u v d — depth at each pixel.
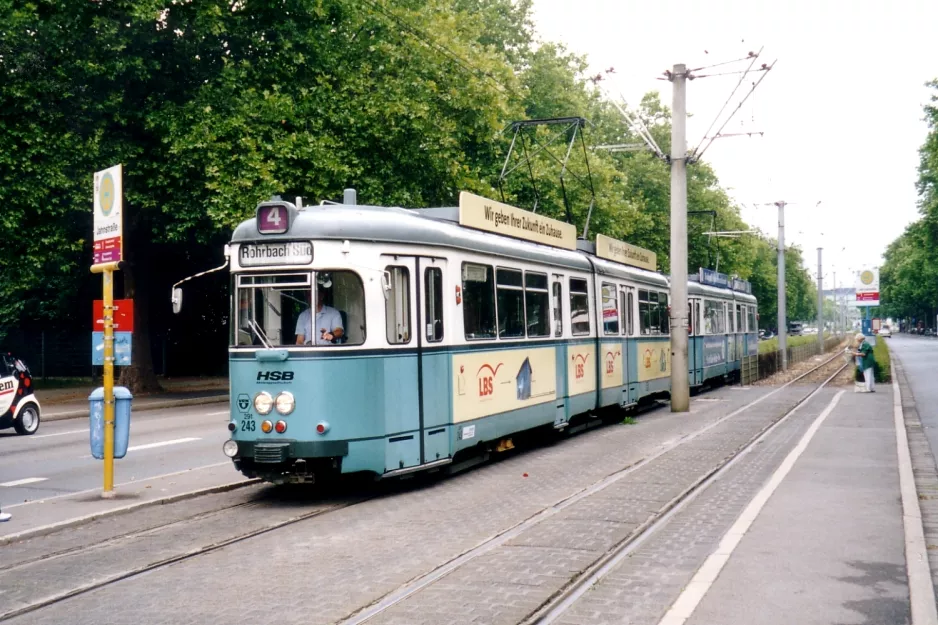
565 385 16.61
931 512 10.04
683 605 6.54
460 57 28.89
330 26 27.92
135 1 24.14
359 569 7.72
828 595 6.80
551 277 16.19
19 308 38.22
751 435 17.22
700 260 56.34
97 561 8.23
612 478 12.39
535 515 9.91
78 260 34.34
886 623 6.16
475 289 13.11
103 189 11.58
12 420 19.23
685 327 23.05
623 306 20.59
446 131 27.67
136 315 30.00
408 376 11.44
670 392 25.23
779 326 47.16
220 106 25.08
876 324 33.84
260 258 10.99
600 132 48.25
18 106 24.06
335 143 25.39
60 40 24.22
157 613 6.58
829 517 9.64
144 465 14.45
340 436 10.64
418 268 11.66
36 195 24.08
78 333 41.22
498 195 31.44
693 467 13.19
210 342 43.12
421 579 7.35
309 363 10.63
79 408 25.95
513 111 33.00
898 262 109.06
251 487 12.28
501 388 13.83
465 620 6.23
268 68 26.47
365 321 10.93
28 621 6.48
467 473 13.21
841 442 16.03
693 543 8.51
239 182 23.80
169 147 25.34
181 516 10.24
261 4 26.38
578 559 7.86
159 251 33.34
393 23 28.08
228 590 7.14
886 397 26.11
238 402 10.93
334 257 10.80
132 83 25.78
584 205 38.00
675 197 23.16
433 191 28.67
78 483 12.72
